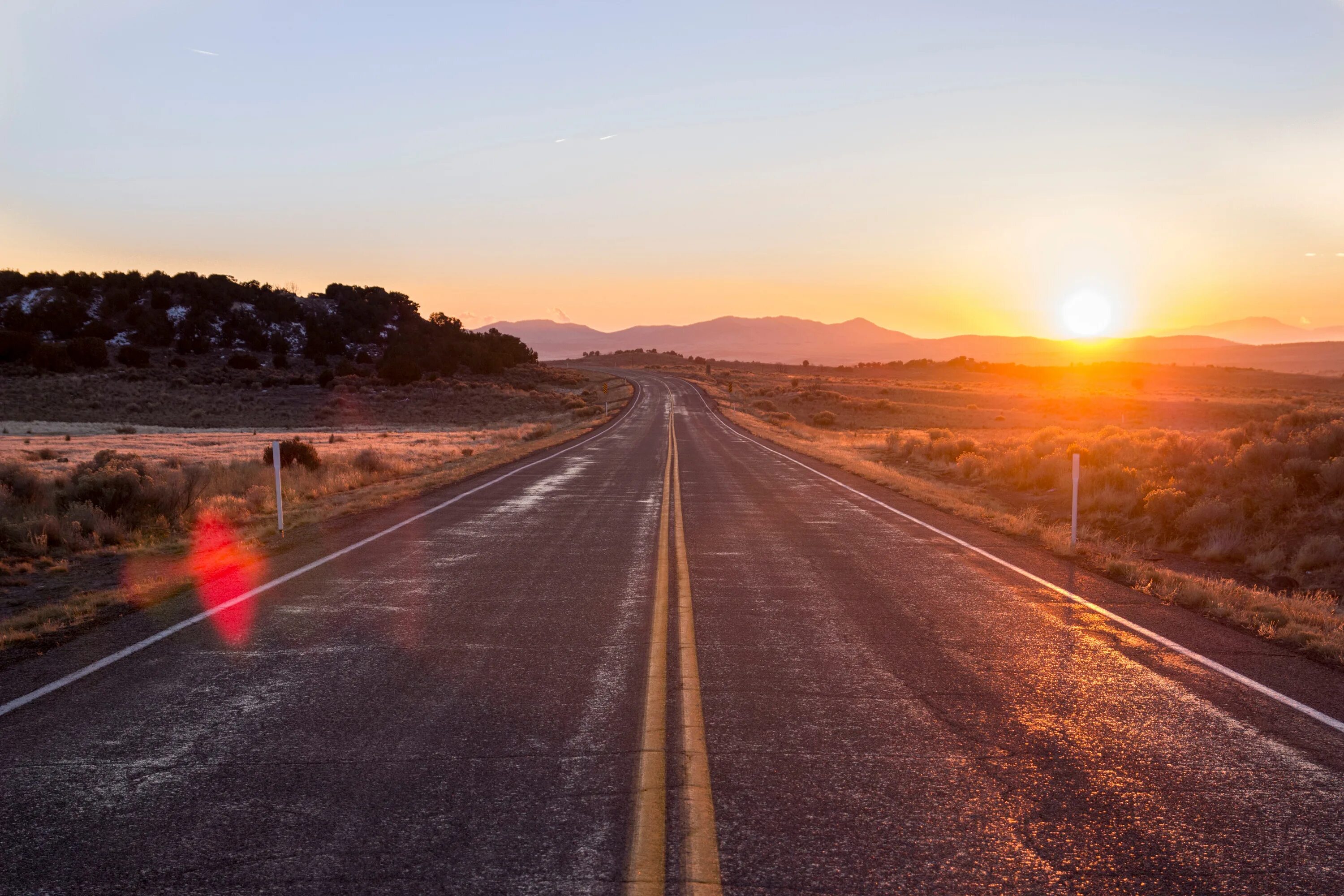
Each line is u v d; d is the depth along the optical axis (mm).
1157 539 12797
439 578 8898
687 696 5191
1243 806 3779
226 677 5539
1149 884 3121
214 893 3014
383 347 133875
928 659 6062
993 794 3861
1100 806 3754
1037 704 5129
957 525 13234
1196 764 4238
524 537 11766
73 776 4016
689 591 8297
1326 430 14633
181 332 117188
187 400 78500
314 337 125125
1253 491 13766
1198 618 7398
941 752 4352
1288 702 5195
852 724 4750
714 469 23422
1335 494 12984
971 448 27672
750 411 77562
